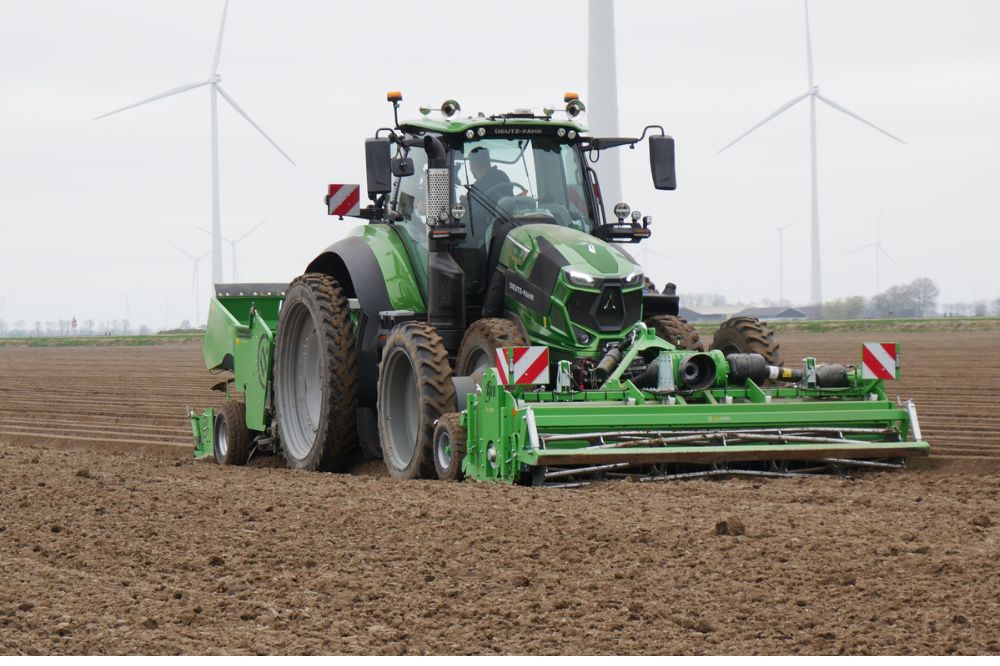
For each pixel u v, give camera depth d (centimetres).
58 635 1452
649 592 1609
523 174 3077
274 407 3422
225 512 2236
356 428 3152
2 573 1781
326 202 3453
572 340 2752
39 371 9025
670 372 2655
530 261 2856
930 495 2334
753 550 1809
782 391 2802
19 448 3509
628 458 2455
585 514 2098
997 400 5078
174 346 15200
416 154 3155
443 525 2033
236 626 1495
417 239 3116
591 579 1680
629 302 2820
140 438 4441
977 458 2850
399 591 1642
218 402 5953
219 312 3759
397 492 2412
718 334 3103
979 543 1856
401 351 2853
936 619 1468
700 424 2567
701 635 1427
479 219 3030
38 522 2178
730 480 2530
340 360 3108
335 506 2255
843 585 1627
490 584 1666
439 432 2697
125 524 2142
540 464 2398
